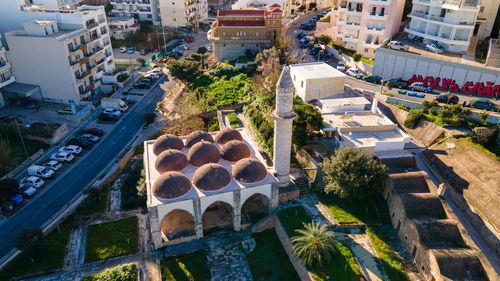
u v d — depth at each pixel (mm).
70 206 49625
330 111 59188
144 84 87750
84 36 80562
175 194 40844
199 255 42062
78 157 61969
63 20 80688
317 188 48812
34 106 76938
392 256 39344
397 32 82000
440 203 41344
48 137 64438
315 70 68188
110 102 76000
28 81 78250
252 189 43250
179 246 43156
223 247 43125
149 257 41812
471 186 43250
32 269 40312
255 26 92625
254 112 64438
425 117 56438
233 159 47344
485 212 40000
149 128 70625
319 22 97438
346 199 46812
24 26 75312
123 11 133875
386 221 44031
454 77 63094
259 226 44938
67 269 40406
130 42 118812
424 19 72125
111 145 65500
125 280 38438
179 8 128375
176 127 65562
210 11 156250
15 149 62344
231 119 64875
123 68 95438
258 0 120125
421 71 66188
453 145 50062
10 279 39344
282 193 46250
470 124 53062
